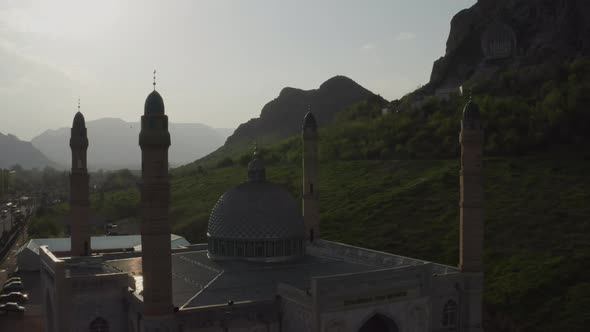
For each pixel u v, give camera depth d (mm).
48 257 48188
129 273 49031
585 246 77312
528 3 172875
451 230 91188
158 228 37062
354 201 112250
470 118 47312
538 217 88500
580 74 136125
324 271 47688
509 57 166375
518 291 69438
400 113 164375
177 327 37938
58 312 42219
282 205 51344
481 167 47500
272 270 47688
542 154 112875
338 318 39438
